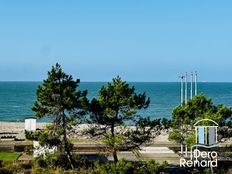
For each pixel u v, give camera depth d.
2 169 45.03
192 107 48.38
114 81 46.56
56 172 44.50
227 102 187.62
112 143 45.22
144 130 45.97
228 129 47.16
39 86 47.28
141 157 55.38
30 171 45.62
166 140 68.88
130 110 45.47
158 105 171.75
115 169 39.22
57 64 47.41
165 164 40.44
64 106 46.03
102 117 45.34
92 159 52.34
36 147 49.03
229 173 46.41
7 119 123.50
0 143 66.75
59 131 46.28
